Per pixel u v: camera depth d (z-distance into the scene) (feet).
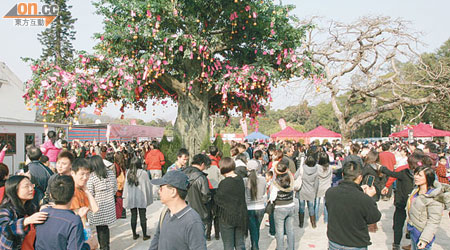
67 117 36.76
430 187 12.54
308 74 39.70
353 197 10.80
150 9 33.88
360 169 11.35
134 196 20.04
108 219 15.87
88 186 15.44
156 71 36.40
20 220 8.92
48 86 31.76
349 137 62.34
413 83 55.72
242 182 14.84
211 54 38.45
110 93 36.35
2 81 58.08
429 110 104.12
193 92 44.52
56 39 99.40
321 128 71.20
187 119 44.73
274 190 16.20
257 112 48.93
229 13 36.35
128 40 37.19
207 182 16.29
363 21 54.75
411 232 13.07
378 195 19.72
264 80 37.47
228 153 44.60
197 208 15.76
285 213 16.12
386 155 29.66
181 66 44.34
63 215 8.84
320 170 23.08
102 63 38.50
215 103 51.90
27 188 10.27
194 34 36.96
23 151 49.52
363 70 58.49
